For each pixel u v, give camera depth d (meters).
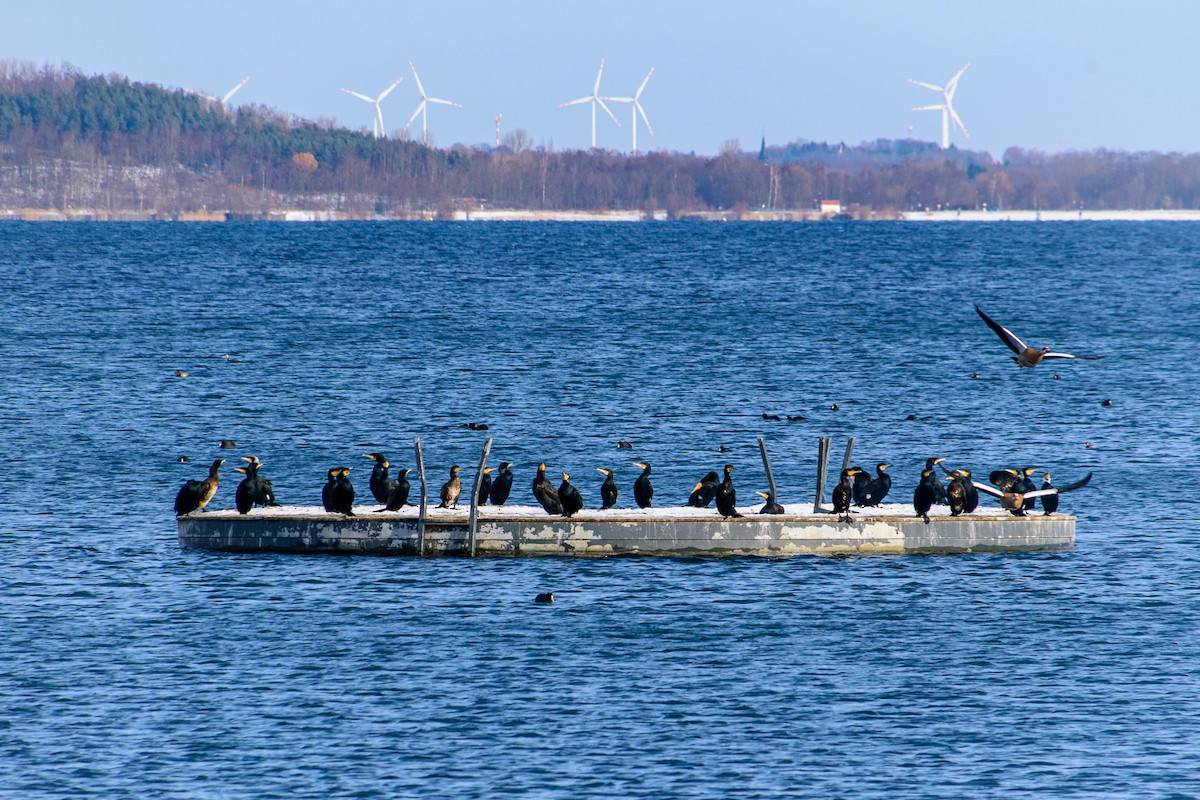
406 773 62.09
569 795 60.38
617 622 80.94
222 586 86.50
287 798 59.84
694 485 118.38
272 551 94.31
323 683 71.69
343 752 64.06
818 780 62.09
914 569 92.19
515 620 81.00
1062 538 97.75
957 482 97.38
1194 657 76.38
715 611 83.06
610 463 126.56
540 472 95.75
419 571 90.19
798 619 81.88
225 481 118.12
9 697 69.25
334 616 81.31
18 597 83.69
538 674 73.12
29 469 119.06
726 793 60.75
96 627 78.94
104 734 65.50
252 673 72.81
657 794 60.50
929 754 64.56
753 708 69.25
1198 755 64.62
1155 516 107.38
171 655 75.00
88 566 90.19
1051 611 83.62
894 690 71.69
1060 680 73.12
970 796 60.88
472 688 71.19
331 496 94.50
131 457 125.06
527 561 92.81
